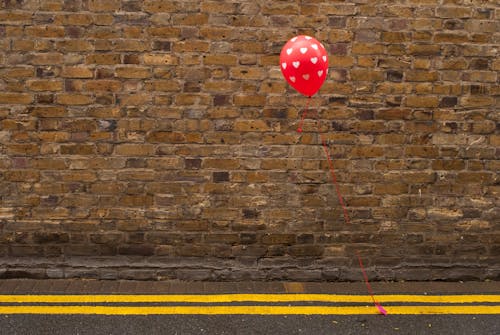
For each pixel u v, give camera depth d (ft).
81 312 12.48
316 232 14.58
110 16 13.60
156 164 14.12
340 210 14.53
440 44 14.08
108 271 14.39
